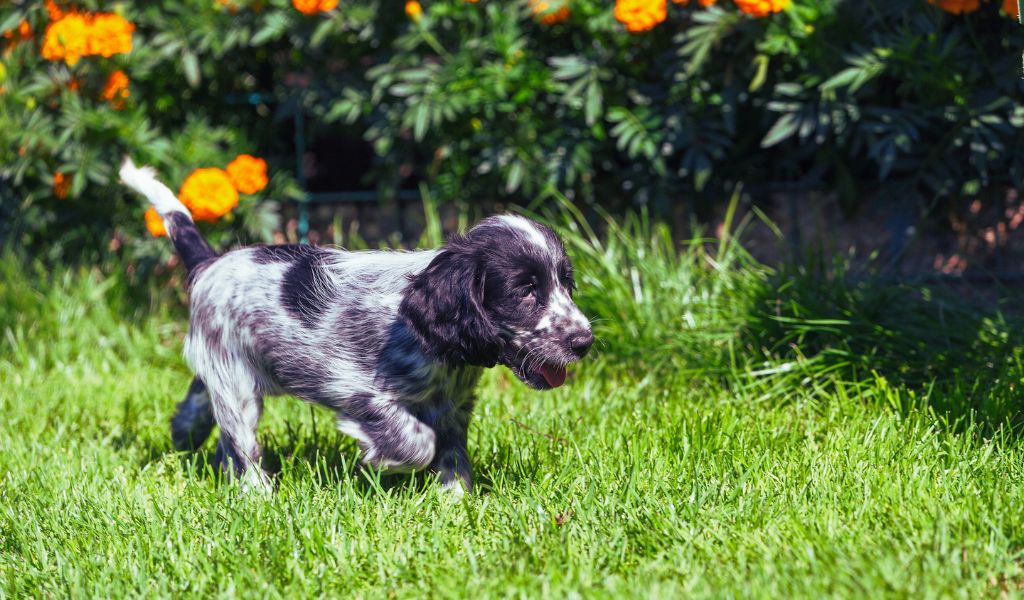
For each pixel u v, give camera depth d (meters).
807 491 3.64
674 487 3.73
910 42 5.70
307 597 3.06
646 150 6.15
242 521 3.54
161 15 6.86
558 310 3.73
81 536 3.61
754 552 3.16
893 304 5.48
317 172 7.84
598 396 5.21
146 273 6.91
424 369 3.87
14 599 3.22
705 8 6.23
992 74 5.89
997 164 6.25
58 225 7.01
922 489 3.57
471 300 3.67
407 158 7.09
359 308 3.96
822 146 6.50
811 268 5.73
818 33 5.88
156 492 4.09
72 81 6.73
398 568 3.21
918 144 6.29
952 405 4.41
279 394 4.25
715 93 6.34
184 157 6.77
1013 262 6.59
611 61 6.48
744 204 6.82
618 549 3.26
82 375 6.16
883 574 2.89
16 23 6.70
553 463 4.17
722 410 4.61
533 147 6.48
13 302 6.63
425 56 6.79
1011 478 3.69
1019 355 4.87
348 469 4.28
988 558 3.04
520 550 3.26
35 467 4.38
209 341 4.26
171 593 3.12
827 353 5.14
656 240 6.22
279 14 6.63
